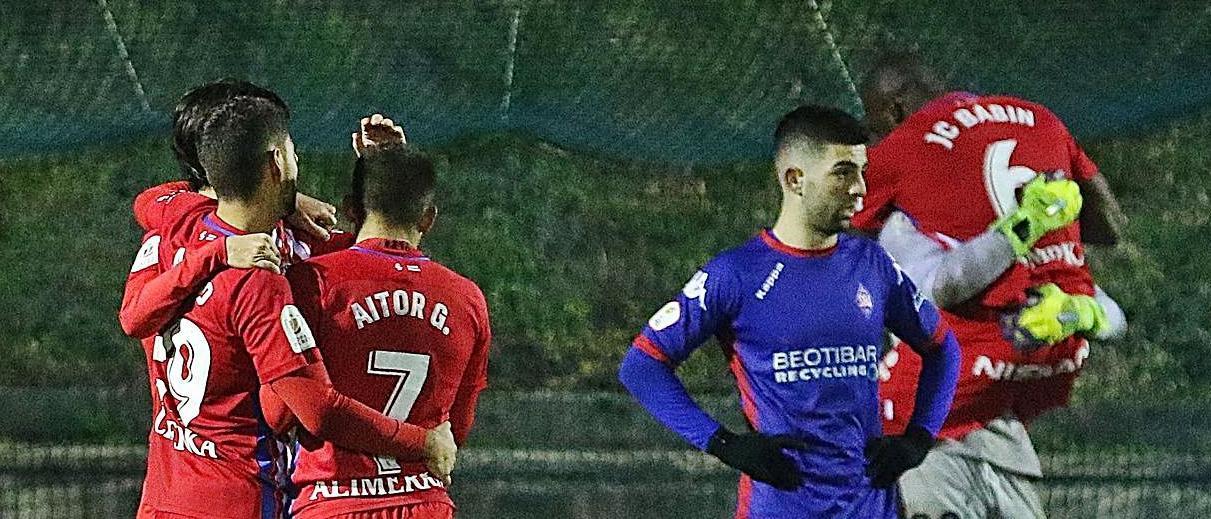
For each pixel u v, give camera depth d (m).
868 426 14.91
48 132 22.98
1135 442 26.50
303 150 22.83
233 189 13.78
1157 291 30.12
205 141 13.75
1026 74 22.47
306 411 13.42
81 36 23.16
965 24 23.03
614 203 32.47
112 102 23.17
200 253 13.45
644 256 31.61
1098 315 16.67
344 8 23.64
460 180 32.59
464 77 23.41
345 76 23.36
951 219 16.67
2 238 32.12
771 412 14.72
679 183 32.75
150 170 33.19
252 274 13.53
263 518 14.01
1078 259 17.14
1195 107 22.28
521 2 23.73
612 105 23.31
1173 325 29.59
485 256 31.48
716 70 23.58
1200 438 26.47
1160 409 26.70
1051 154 17.05
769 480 14.46
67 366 29.44
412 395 14.33
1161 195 31.83
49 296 30.91
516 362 29.47
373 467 14.31
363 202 14.64
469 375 15.02
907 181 16.86
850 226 16.02
